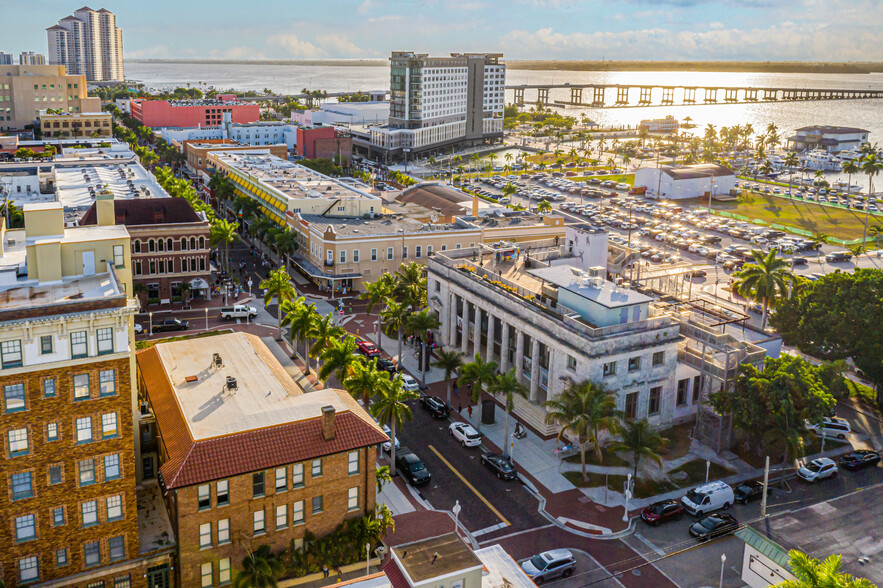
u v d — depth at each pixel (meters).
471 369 87.88
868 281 106.12
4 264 64.56
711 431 88.19
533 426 92.88
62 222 63.16
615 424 78.25
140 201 140.50
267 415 65.06
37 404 53.62
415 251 154.25
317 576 63.75
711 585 64.50
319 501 64.06
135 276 137.75
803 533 70.50
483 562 56.94
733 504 77.06
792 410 79.31
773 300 123.31
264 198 187.00
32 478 54.44
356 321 131.12
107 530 57.44
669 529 72.75
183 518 58.38
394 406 78.38
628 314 87.25
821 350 110.94
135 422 65.81
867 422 97.56
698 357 91.19
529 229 167.50
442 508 75.38
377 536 65.75
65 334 53.47
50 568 56.19
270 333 124.88
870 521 73.12
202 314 133.62
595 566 66.75
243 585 58.56
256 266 167.38
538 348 95.12
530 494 78.25
